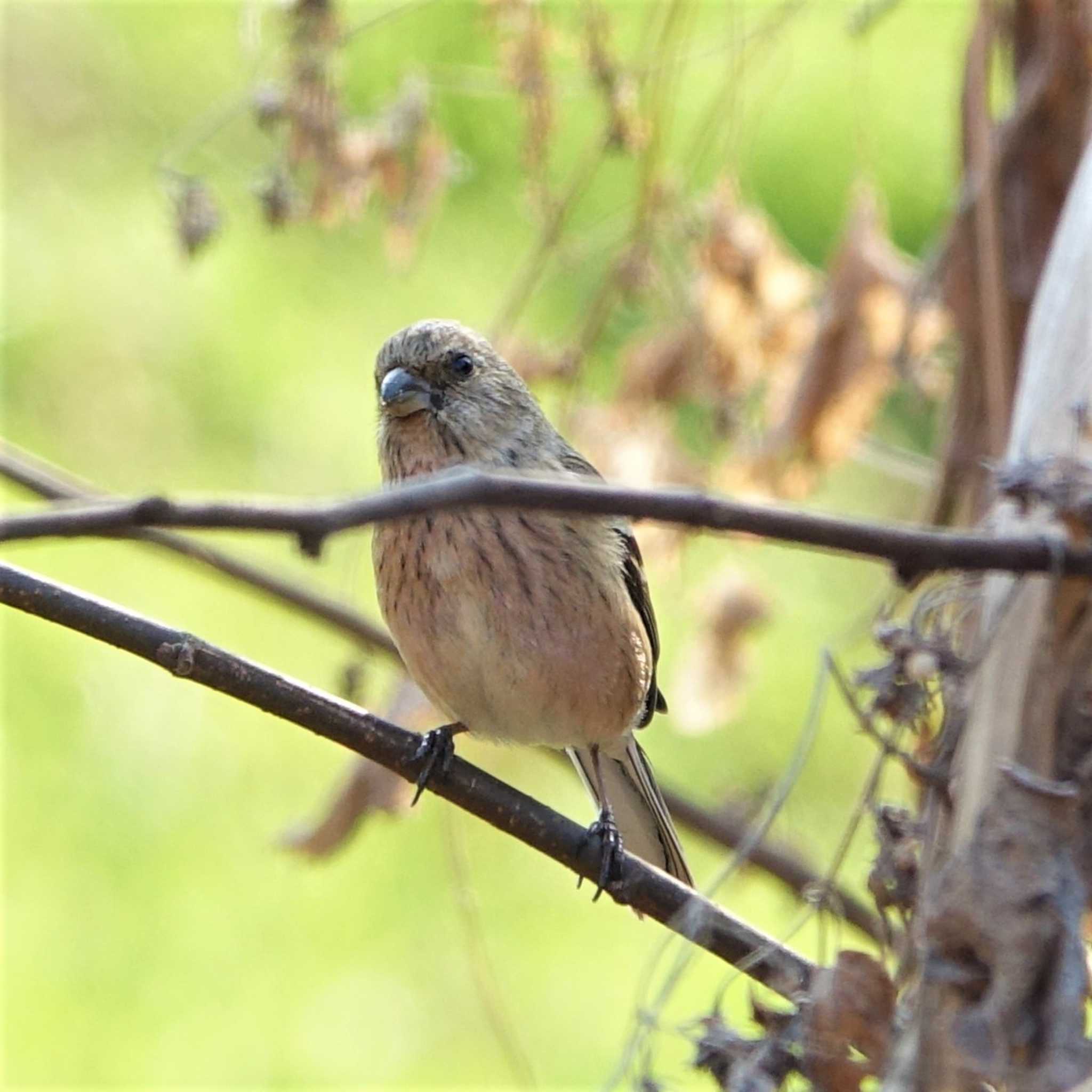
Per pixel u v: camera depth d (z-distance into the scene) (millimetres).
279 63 10898
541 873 13039
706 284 10391
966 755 5914
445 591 9141
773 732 13023
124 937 12445
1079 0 9070
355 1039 12352
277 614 13422
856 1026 5633
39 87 14602
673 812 10336
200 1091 12008
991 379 8227
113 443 13898
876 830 6098
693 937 6242
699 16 13055
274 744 13234
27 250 14211
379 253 13953
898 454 11992
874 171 12672
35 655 13070
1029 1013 5340
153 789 12891
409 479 9773
